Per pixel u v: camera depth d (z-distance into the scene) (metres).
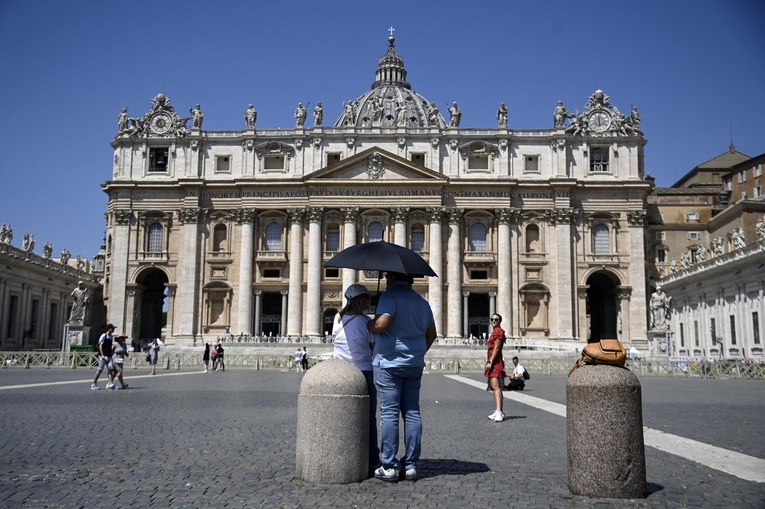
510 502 9.48
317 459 10.55
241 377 43.78
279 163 93.06
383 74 161.62
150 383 34.75
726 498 9.68
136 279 91.88
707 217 101.31
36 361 54.97
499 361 18.88
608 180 91.12
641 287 89.44
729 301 67.88
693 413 20.98
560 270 89.38
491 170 91.69
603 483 9.71
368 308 12.46
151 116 94.31
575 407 9.98
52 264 88.94
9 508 8.91
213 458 12.39
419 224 91.06
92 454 12.59
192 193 91.75
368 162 90.06
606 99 93.50
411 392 11.07
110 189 93.00
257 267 91.06
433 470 11.63
